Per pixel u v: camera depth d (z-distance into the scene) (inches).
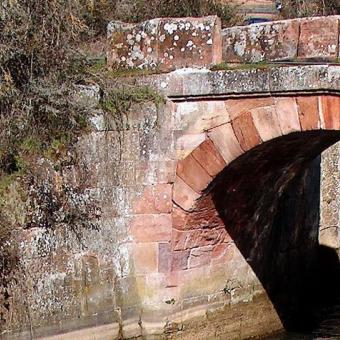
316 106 415.5
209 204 459.2
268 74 421.1
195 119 443.8
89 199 430.3
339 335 554.9
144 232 450.3
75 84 430.6
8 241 394.3
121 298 444.5
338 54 429.7
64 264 418.6
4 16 416.5
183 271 470.9
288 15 932.6
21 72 420.8
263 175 501.0
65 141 420.8
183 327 473.1
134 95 441.4
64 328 417.7
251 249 535.5
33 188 406.9
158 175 447.5
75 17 454.6
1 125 407.5
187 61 447.5
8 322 393.7
